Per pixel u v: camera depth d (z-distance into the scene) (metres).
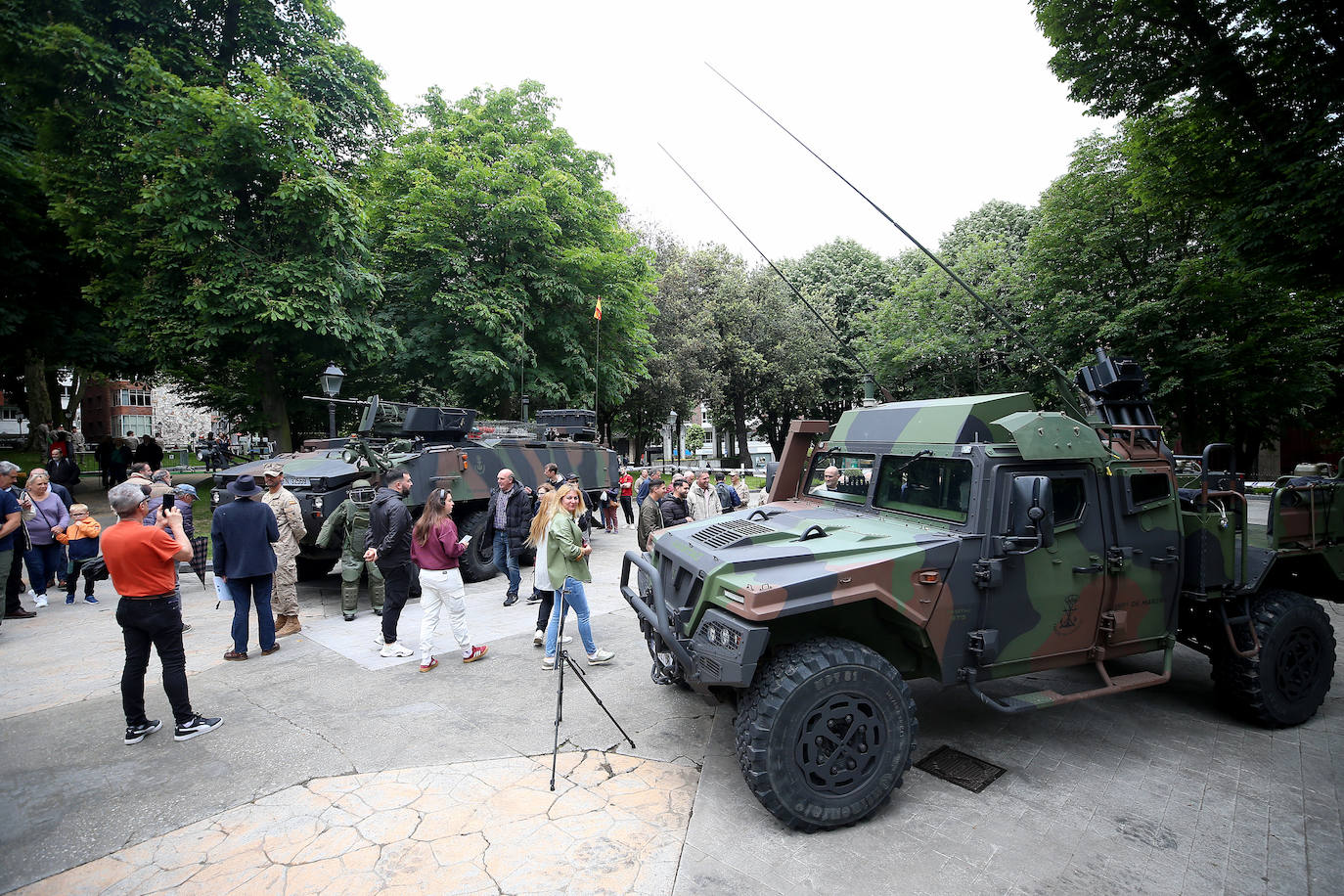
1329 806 3.97
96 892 3.26
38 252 16.72
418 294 18.17
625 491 17.14
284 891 3.23
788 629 4.12
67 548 9.16
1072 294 16.98
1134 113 9.37
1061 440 4.32
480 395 19.31
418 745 4.73
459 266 17.17
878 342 25.34
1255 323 14.29
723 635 3.81
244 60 16.47
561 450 12.64
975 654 4.13
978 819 3.84
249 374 17.53
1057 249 17.31
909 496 4.79
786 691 3.61
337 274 15.34
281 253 15.29
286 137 14.37
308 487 9.10
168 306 14.92
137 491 4.73
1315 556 5.43
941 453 4.50
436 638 7.28
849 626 4.23
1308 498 5.30
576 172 20.39
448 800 4.02
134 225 15.00
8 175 15.07
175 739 4.86
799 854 3.50
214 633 7.55
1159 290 15.27
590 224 20.39
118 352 18.16
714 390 30.06
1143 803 4.00
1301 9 7.54
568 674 6.09
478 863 3.43
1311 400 15.55
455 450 10.22
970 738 4.86
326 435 23.67
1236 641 4.96
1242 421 16.73
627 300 20.64
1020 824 3.79
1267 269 8.29
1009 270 21.30
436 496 6.25
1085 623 4.48
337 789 4.15
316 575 10.66
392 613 6.61
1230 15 8.05
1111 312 16.14
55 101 14.56
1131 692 5.70
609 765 4.44
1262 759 4.54
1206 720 5.15
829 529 4.62
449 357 17.78
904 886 3.26
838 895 3.18
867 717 3.80
